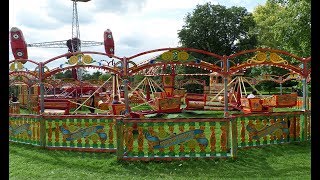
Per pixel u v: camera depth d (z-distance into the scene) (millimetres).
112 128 8875
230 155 8109
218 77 24938
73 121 9172
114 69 11203
